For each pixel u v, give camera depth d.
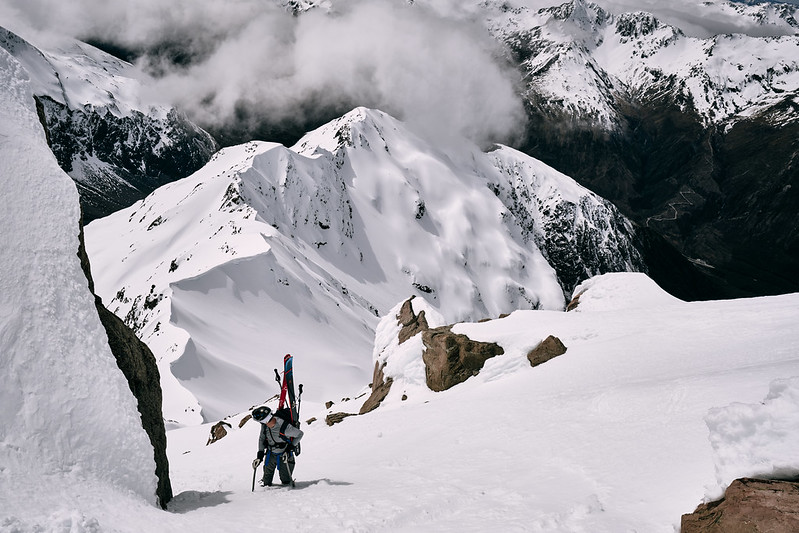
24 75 10.28
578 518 7.40
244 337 97.44
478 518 7.86
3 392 7.10
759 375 11.83
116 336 9.39
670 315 22.77
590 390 15.52
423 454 12.98
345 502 8.79
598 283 30.67
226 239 141.25
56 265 8.43
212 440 29.53
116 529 6.22
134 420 8.14
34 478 6.54
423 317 29.44
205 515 7.94
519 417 14.16
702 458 8.53
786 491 5.52
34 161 9.09
